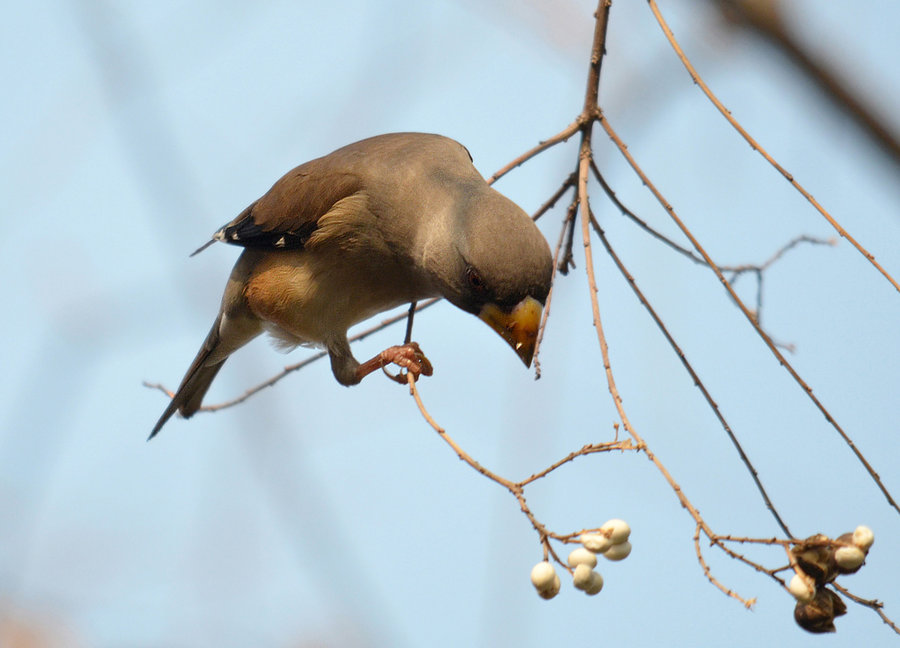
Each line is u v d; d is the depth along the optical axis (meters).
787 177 6.88
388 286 11.16
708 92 7.07
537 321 9.50
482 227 9.70
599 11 8.12
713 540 6.32
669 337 7.71
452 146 11.27
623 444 6.45
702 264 9.36
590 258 7.47
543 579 6.55
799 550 6.52
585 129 8.27
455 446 6.80
